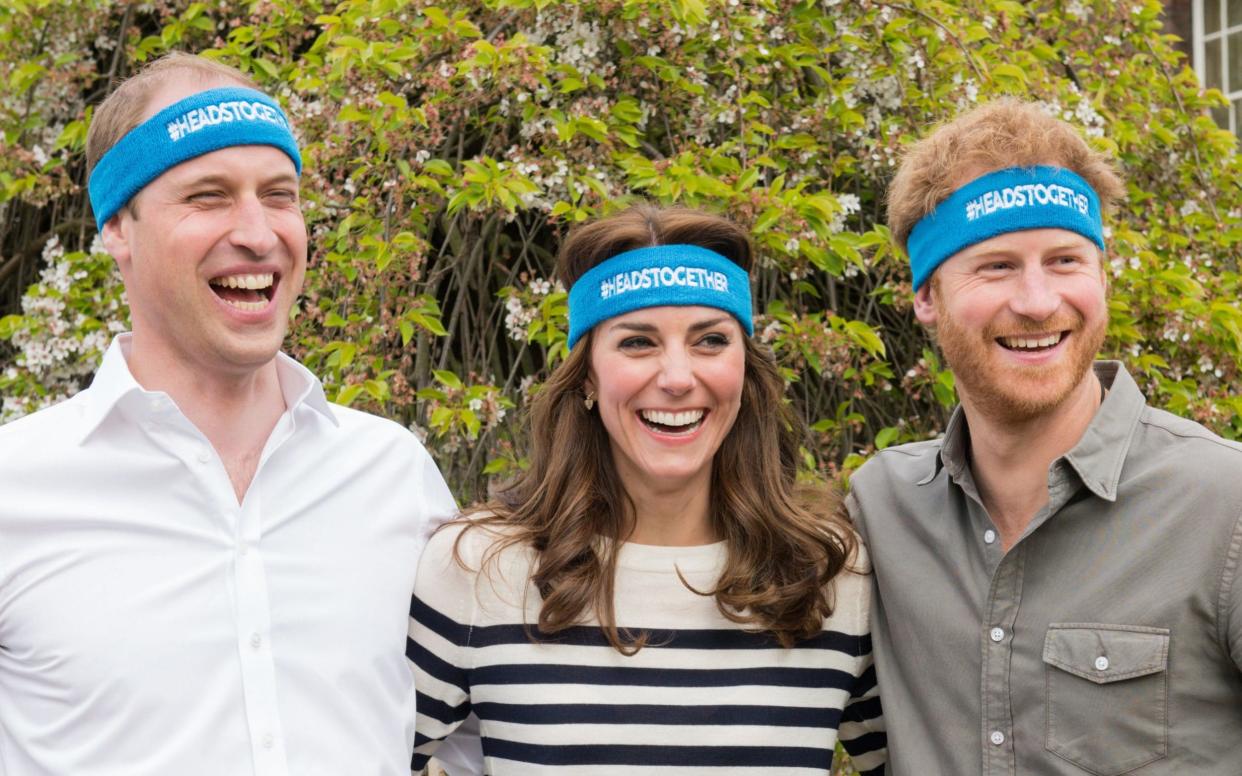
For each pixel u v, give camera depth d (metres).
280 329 1.92
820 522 2.17
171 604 1.80
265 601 1.85
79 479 1.83
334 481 2.01
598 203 3.03
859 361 3.23
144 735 1.74
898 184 2.10
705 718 2.02
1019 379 1.88
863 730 2.23
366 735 1.90
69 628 1.75
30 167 3.58
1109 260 3.02
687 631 2.07
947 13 3.22
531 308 3.07
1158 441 1.90
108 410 1.84
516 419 3.24
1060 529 1.89
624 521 2.19
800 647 2.10
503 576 2.11
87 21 3.67
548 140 3.02
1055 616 1.85
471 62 2.85
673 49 3.10
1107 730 1.79
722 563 2.14
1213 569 1.76
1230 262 3.63
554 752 2.00
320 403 2.03
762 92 3.27
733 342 2.13
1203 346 3.20
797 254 2.95
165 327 1.87
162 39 3.59
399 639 2.00
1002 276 1.91
